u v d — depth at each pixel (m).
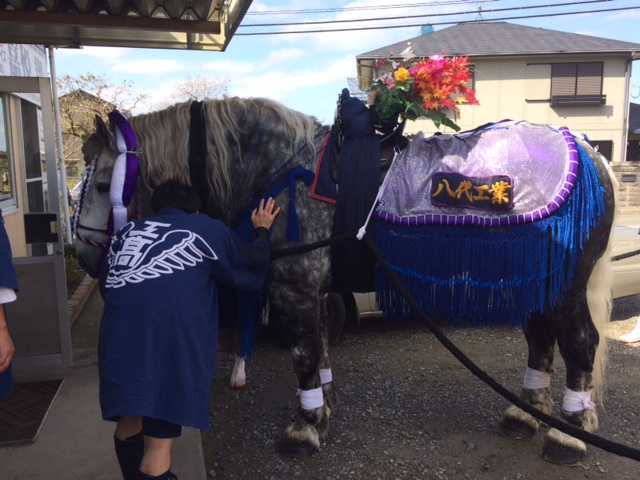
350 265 2.79
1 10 3.73
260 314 2.94
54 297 4.07
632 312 6.25
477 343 5.14
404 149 2.79
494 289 2.70
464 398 3.93
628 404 3.80
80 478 2.71
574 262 2.71
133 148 2.65
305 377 3.00
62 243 4.05
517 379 4.25
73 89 17.62
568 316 2.86
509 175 2.64
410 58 2.83
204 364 2.08
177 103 2.85
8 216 5.00
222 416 3.67
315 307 2.87
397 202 2.69
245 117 2.81
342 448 3.22
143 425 2.09
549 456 3.04
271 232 2.75
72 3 3.69
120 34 4.46
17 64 5.73
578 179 2.66
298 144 2.78
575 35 21.67
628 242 5.67
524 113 20.44
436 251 2.69
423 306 2.78
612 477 2.91
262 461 3.09
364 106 2.85
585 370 2.91
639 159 23.27
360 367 4.56
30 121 4.79
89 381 3.92
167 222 2.19
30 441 3.05
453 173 2.67
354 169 2.70
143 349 1.97
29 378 3.99
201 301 2.11
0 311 2.09
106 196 2.72
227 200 2.79
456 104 2.84
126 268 2.09
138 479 2.04
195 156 2.73
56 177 4.01
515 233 2.65
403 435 3.38
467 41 21.39
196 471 2.78
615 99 20.12
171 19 4.00
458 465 3.04
